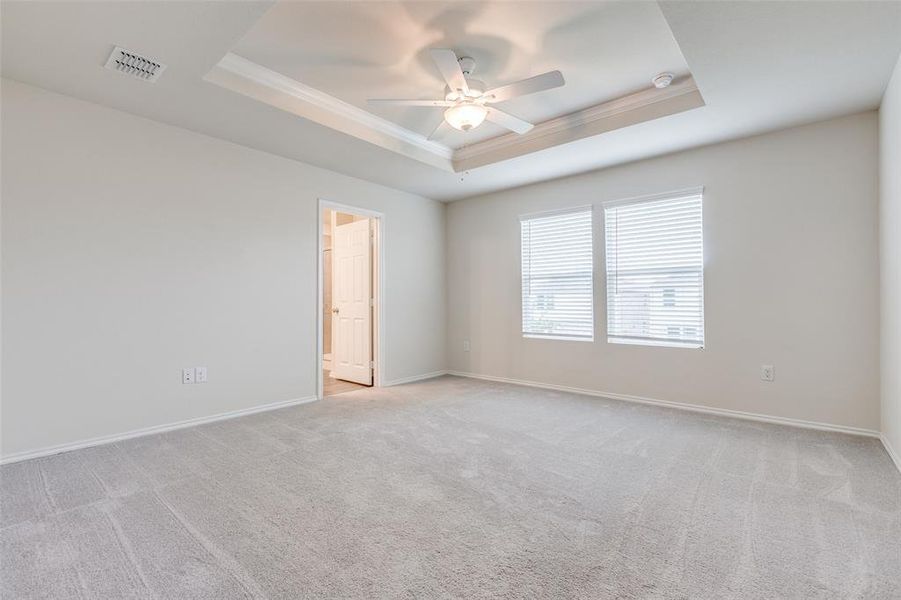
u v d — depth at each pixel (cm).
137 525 185
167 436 307
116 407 299
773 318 341
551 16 230
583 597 141
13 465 252
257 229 378
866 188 305
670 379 391
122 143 303
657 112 313
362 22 234
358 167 424
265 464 254
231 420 349
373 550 168
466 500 209
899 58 232
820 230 322
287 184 400
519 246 499
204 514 195
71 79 260
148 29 213
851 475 236
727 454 268
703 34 214
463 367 555
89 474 239
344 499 210
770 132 340
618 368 421
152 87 269
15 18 202
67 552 165
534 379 486
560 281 465
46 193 272
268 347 385
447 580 150
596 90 313
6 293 258
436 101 274
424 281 543
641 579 150
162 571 154
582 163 411
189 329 336
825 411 321
